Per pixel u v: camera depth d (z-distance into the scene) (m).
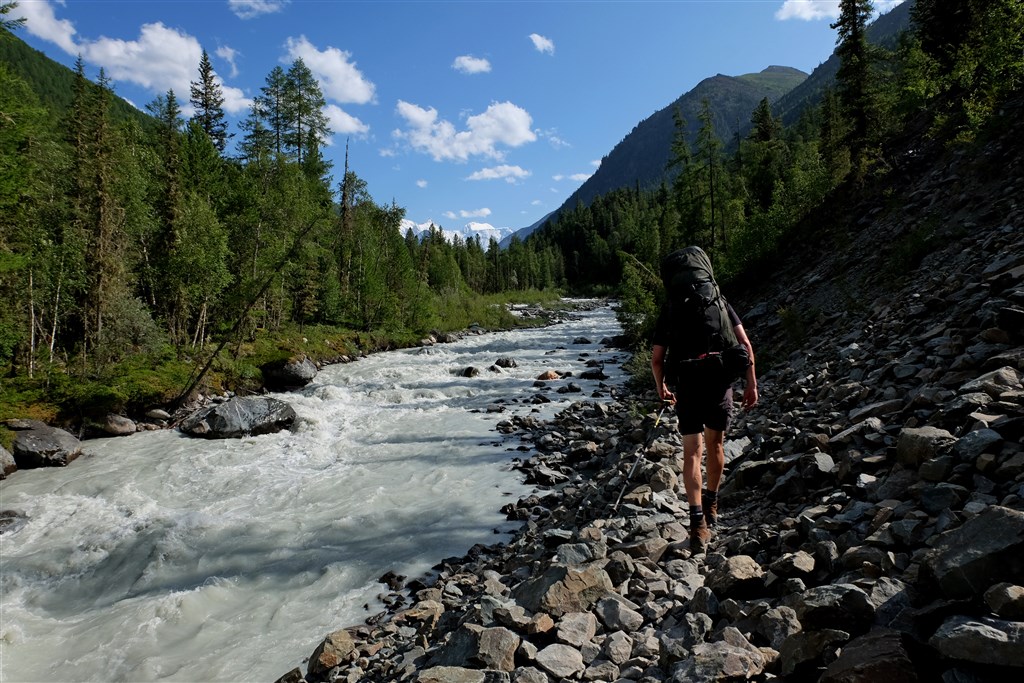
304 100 48.78
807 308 16.81
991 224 11.50
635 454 9.48
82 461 14.53
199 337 29.61
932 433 4.40
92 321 22.08
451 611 5.90
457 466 12.71
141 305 24.30
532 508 9.62
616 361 30.08
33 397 17.50
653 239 58.59
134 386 19.52
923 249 13.02
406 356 35.16
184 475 12.95
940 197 16.14
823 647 2.63
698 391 4.36
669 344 4.43
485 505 10.16
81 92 25.27
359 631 6.32
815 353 11.78
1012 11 16.61
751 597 3.78
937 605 2.46
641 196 174.88
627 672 3.36
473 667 3.86
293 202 32.66
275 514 10.27
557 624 4.09
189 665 6.07
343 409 19.86
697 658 2.98
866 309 12.55
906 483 4.24
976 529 2.56
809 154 60.16
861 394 6.95
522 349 37.09
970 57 20.19
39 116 20.92
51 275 20.52
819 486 5.19
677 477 7.17
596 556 5.11
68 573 8.52
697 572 4.52
